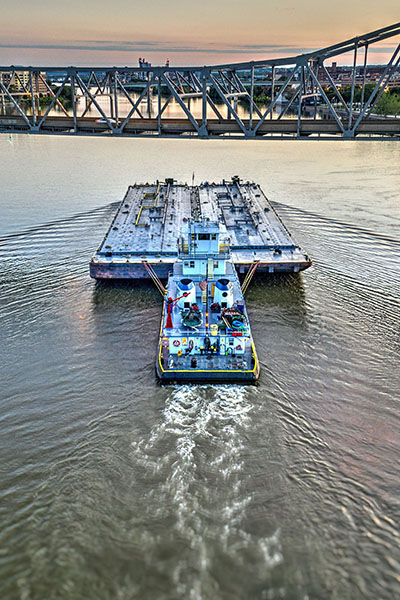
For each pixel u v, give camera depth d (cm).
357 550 2375
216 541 2405
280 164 12225
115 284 5219
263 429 3158
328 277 5409
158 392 3512
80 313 4628
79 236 6756
